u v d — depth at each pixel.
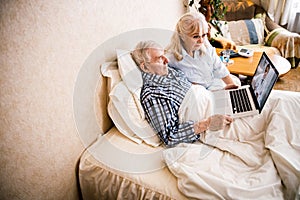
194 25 1.39
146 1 1.48
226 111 1.29
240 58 2.05
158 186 1.00
